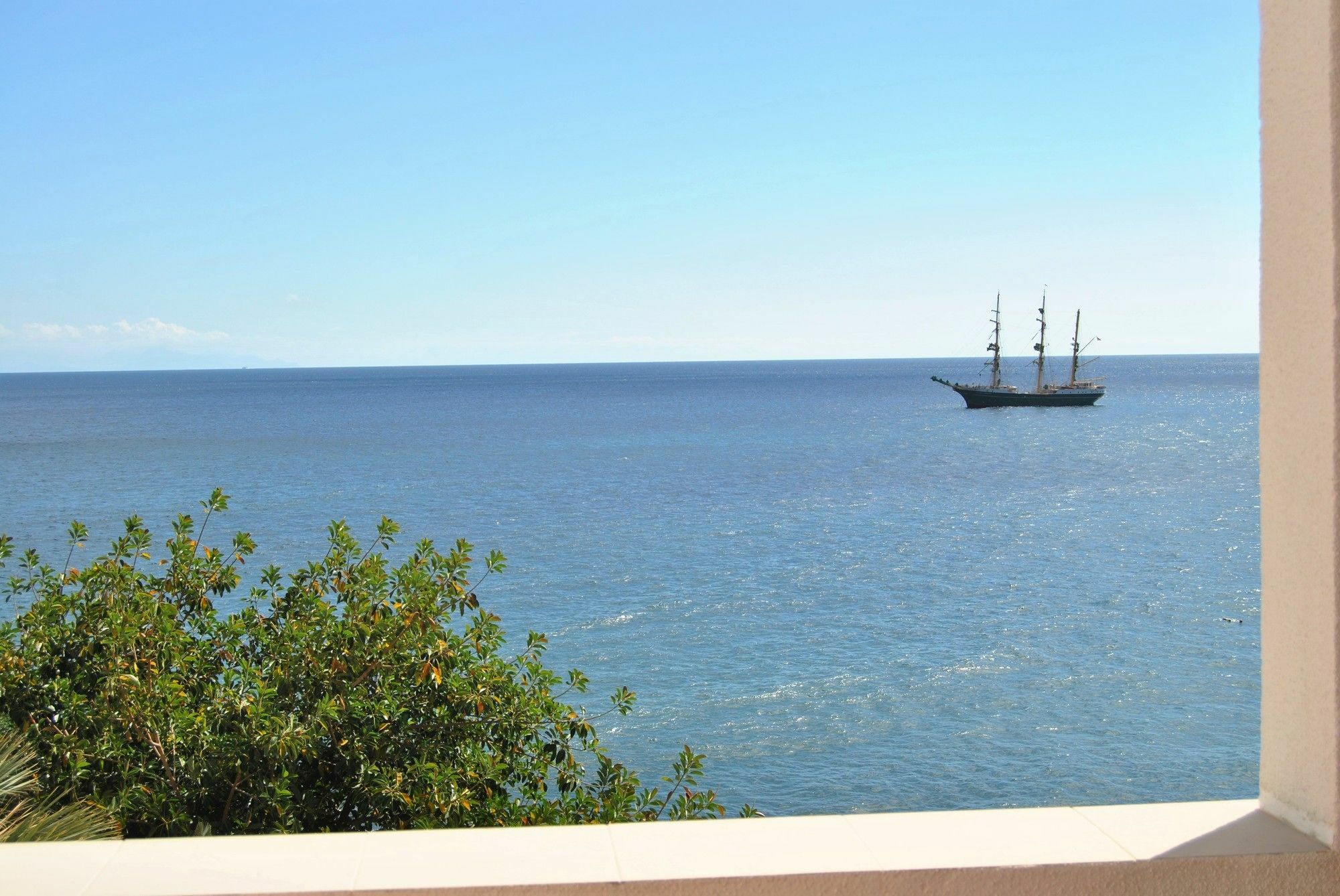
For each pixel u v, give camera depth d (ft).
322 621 21.62
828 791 53.62
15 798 12.78
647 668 74.13
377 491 178.60
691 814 23.39
